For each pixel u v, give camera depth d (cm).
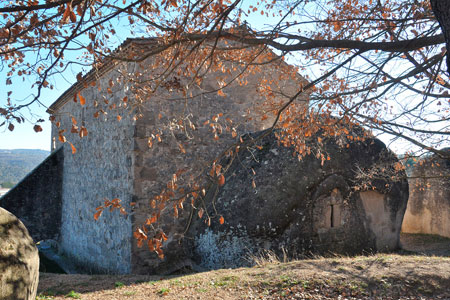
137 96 515
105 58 470
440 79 534
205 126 981
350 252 906
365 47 416
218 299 545
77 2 333
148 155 890
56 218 1410
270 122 1106
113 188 974
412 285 535
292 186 845
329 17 560
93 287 699
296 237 835
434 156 920
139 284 699
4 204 1320
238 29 521
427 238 1190
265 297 540
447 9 303
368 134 669
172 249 895
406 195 1016
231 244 809
